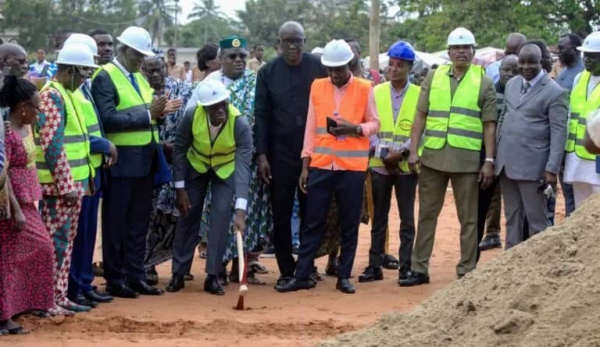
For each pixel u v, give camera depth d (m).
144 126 10.62
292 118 11.46
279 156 11.49
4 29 63.91
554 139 11.22
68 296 10.16
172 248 11.87
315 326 9.23
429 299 7.96
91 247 10.30
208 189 11.51
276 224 11.57
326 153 11.13
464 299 7.46
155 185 11.11
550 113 11.24
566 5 34.41
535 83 11.34
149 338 8.70
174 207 11.60
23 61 11.01
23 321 9.17
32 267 9.06
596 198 7.73
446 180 11.67
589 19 34.97
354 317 9.84
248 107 11.73
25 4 63.94
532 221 11.44
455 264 13.75
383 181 11.98
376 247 12.14
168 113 10.95
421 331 7.42
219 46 11.97
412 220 12.02
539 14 34.62
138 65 10.68
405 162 11.88
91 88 10.57
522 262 7.44
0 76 9.17
